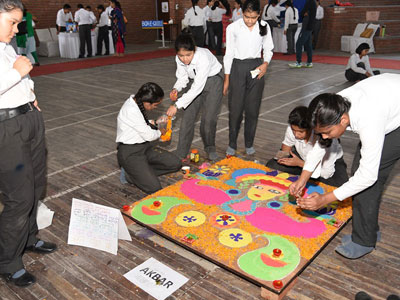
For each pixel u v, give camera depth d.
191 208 2.82
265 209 2.79
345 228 2.74
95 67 10.41
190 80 3.80
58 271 2.35
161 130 3.59
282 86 7.45
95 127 5.17
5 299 2.15
